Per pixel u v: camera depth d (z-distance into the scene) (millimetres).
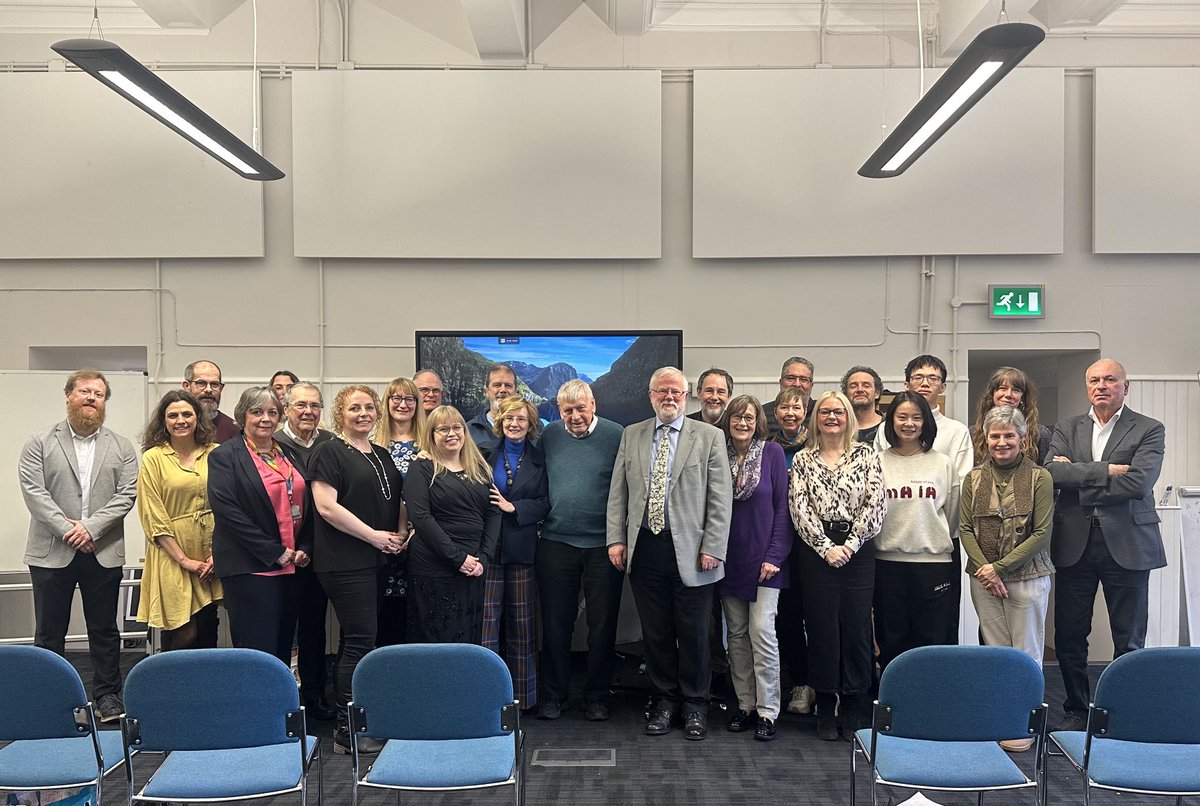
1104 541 3633
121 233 5375
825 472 3594
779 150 5395
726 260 5477
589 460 3809
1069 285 5438
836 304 5461
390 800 3066
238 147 4137
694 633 3637
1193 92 5352
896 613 3611
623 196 5391
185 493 3580
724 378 3977
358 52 5473
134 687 2201
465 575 3418
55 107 5367
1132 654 2201
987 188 5367
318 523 3350
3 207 5359
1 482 4566
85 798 2717
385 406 3924
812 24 5492
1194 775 2240
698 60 5496
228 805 2996
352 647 3365
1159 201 5348
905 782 2250
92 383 3881
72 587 3840
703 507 3621
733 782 3186
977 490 3553
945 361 5449
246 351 5449
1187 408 5371
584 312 5473
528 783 3176
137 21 5473
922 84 4977
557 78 5391
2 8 5434
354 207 5383
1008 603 3494
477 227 5391
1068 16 5402
